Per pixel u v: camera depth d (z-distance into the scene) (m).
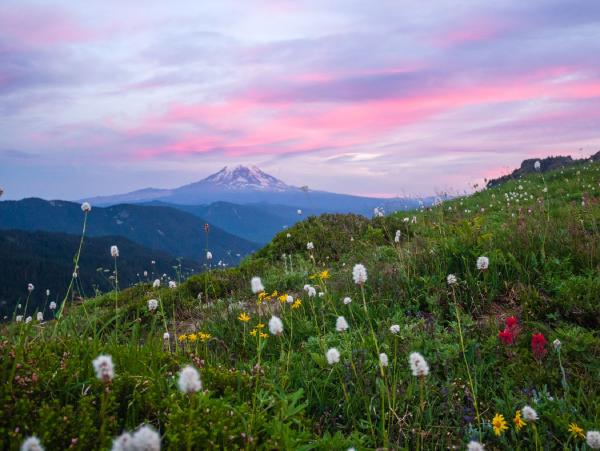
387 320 5.83
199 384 2.11
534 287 6.20
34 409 2.77
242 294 9.33
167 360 4.09
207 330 6.42
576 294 5.80
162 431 2.91
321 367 4.64
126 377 3.26
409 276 7.25
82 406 2.79
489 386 4.19
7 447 2.38
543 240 7.35
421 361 3.15
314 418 3.87
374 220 15.35
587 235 7.91
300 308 6.84
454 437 3.53
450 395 3.96
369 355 4.80
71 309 4.70
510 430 3.63
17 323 3.87
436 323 5.54
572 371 4.38
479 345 4.90
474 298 6.28
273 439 2.92
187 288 10.24
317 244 13.15
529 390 4.00
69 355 3.57
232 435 2.84
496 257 6.98
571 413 3.63
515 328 5.04
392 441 3.51
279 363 4.86
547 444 3.31
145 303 9.12
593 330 5.07
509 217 12.77
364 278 4.00
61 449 2.53
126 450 1.60
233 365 5.08
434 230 12.66
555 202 15.77
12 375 2.83
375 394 3.96
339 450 3.17
